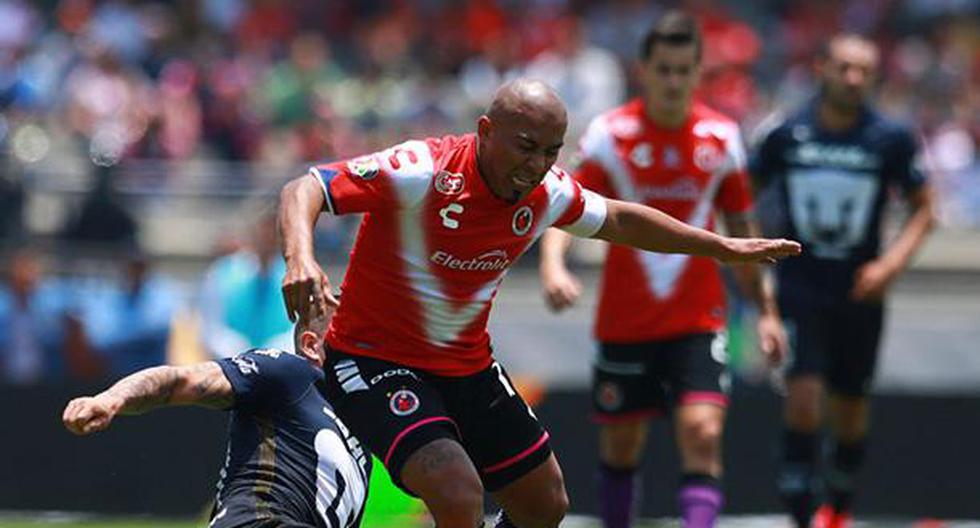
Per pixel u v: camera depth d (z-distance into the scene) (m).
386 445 19.41
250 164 56.19
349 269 20.22
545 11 68.56
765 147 32.50
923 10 74.69
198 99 59.97
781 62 69.62
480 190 19.20
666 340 28.09
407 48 66.06
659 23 27.75
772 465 37.88
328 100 61.22
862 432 33.28
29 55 61.38
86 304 43.59
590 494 37.72
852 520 38.28
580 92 61.47
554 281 27.48
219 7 67.62
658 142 28.11
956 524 37.97
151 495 37.66
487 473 20.58
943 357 49.88
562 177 19.86
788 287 32.03
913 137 32.03
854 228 32.00
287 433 18.14
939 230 58.66
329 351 20.23
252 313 37.44
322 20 68.62
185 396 17.64
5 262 43.94
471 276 19.73
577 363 48.25
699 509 26.45
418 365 20.06
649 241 20.23
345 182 18.88
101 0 66.88
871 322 32.34
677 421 27.67
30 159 54.28
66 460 37.97
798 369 31.58
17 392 38.19
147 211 53.06
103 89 58.97
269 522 17.38
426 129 60.16
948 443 38.34
